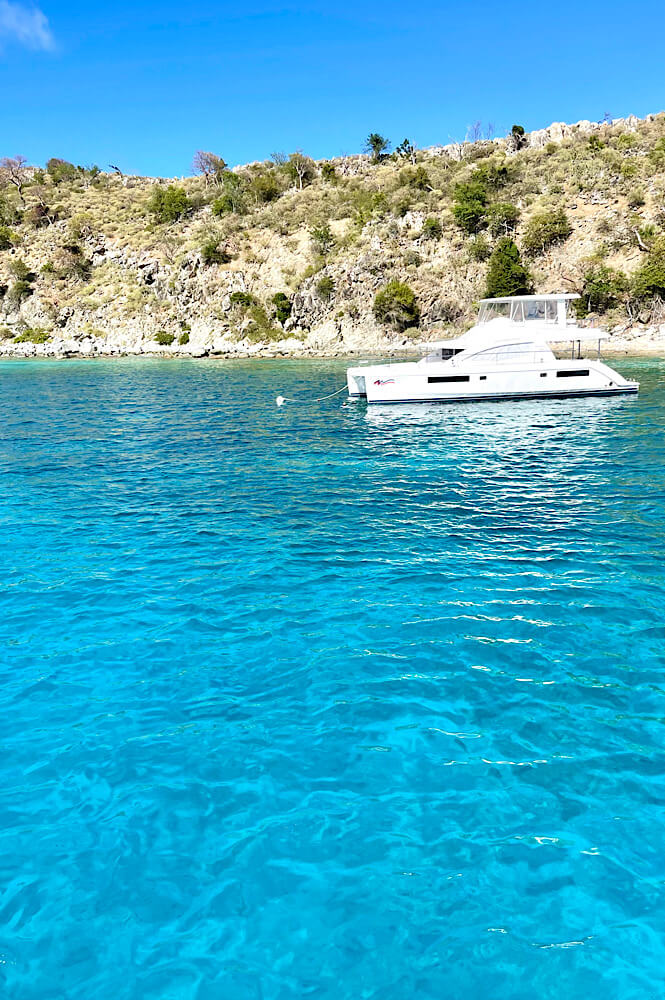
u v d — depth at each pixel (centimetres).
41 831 637
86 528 1512
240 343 7388
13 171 11900
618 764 711
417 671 894
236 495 1788
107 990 485
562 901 552
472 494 1736
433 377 3291
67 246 9144
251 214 9262
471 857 597
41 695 855
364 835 625
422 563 1266
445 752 735
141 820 648
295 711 814
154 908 553
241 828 636
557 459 2108
